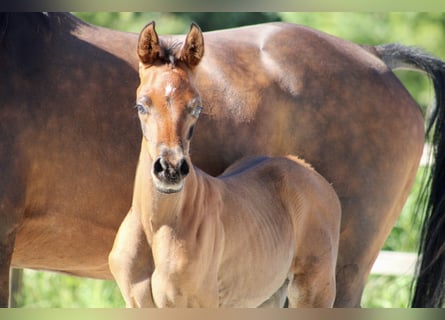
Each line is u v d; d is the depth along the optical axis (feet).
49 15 30.07
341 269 33.78
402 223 52.54
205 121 31.27
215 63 32.22
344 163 33.35
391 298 47.03
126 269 27.04
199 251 26.63
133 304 27.27
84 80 29.78
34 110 28.78
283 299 32.09
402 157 34.32
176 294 26.50
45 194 29.22
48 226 29.60
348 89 33.71
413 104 35.42
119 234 27.53
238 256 28.27
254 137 32.01
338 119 33.32
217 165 31.50
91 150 29.58
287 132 32.86
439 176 35.42
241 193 29.35
